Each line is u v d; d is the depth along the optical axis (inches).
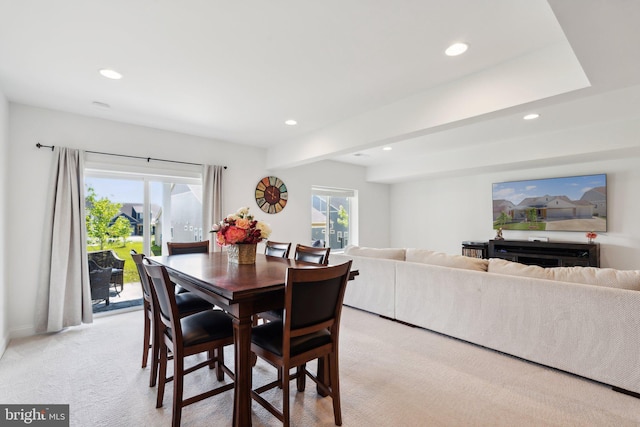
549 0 51.8
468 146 191.6
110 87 110.0
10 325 120.0
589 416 72.4
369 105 126.7
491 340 106.8
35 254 125.7
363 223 267.9
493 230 223.3
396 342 115.0
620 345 82.2
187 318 77.9
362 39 81.0
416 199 269.9
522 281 99.9
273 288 63.2
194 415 73.3
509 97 90.8
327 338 69.1
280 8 69.1
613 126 142.3
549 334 94.3
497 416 72.4
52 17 71.7
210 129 160.1
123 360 101.0
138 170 152.0
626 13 53.6
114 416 72.4
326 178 238.5
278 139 180.4
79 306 129.0
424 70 97.4
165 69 97.1
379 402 77.7
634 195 169.6
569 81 80.2
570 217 189.8
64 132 133.0
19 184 122.6
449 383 86.7
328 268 62.3
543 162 179.2
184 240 170.1
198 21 73.6
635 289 83.4
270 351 65.3
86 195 141.1
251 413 69.0
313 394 82.0
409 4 67.5
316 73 99.7
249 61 92.5
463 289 114.2
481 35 78.8
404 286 133.3
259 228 96.0
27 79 103.3
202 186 171.9
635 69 71.3
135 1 66.5
